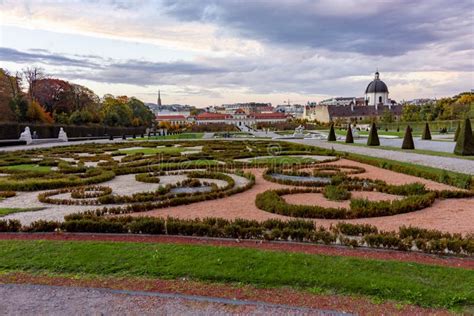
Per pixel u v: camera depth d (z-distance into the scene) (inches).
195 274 253.0
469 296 219.6
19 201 521.7
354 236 341.1
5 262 277.6
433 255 291.7
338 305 215.2
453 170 732.0
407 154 1065.5
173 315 204.8
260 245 316.5
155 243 321.1
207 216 430.0
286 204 446.3
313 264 265.4
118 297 226.4
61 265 270.8
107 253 292.7
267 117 6299.2
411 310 210.4
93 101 3718.0
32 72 3112.7
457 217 414.0
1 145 1766.7
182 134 2997.0
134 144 1631.4
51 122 2731.3
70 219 388.5
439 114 3774.6
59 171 764.0
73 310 211.3
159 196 512.7
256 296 225.9
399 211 429.4
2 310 211.6
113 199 502.6
